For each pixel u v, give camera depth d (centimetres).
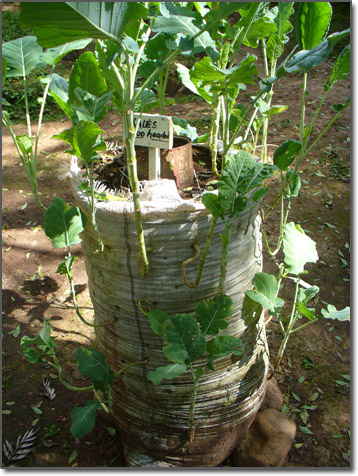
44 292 308
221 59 166
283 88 571
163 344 169
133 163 137
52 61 183
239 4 127
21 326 279
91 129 134
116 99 173
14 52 187
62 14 100
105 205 157
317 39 161
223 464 204
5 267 325
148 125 170
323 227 353
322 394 235
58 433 216
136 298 165
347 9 729
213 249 160
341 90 538
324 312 196
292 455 205
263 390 208
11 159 470
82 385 242
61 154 471
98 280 176
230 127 210
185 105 552
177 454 187
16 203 394
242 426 196
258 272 187
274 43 203
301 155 180
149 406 181
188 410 177
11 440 211
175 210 150
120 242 158
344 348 263
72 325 280
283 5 190
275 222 361
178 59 598
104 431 214
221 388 180
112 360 188
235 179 145
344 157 430
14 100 569
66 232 166
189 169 191
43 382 240
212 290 166
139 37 160
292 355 258
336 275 311
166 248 155
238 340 157
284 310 289
